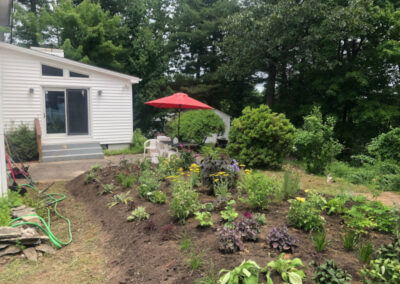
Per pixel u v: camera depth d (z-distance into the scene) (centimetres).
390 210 337
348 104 1616
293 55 1582
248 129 898
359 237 301
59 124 1185
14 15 1964
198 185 540
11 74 1057
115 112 1291
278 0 1598
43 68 1120
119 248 358
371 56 1468
